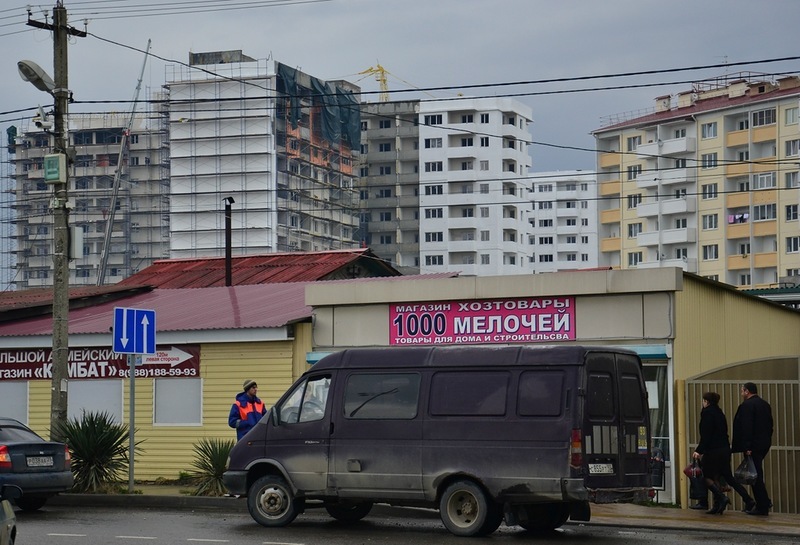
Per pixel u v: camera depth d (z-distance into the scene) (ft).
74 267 515.91
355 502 52.49
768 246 345.31
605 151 359.25
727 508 61.46
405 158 511.81
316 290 75.46
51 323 87.86
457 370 49.49
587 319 67.00
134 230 510.17
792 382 60.13
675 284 64.28
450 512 48.55
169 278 128.67
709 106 358.84
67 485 60.29
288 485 52.54
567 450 46.34
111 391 81.71
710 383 62.64
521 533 50.34
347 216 516.73
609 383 48.55
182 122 485.15
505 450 47.62
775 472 60.08
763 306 83.51
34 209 539.29
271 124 472.85
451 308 71.46
